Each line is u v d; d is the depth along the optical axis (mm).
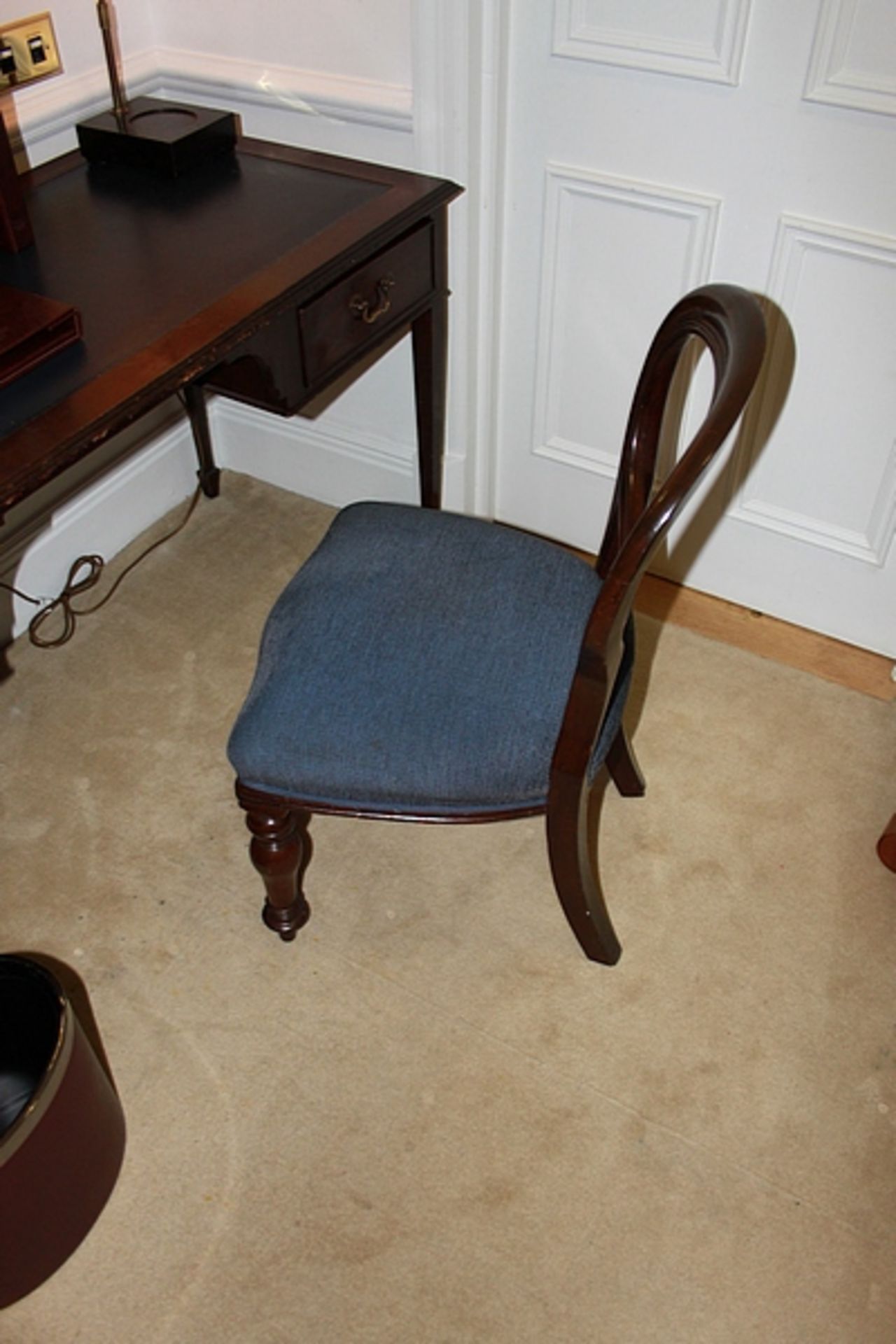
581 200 1746
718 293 1154
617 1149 1370
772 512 1896
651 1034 1473
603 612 1082
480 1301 1256
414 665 1338
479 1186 1343
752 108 1545
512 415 2057
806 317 1677
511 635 1366
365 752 1281
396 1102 1414
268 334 1447
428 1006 1503
